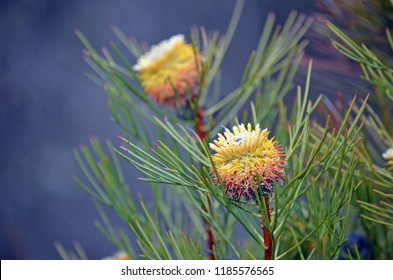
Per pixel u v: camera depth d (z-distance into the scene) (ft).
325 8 2.42
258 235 1.98
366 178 2.08
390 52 2.38
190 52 2.53
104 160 2.34
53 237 8.31
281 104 2.22
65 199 8.41
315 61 2.46
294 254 2.20
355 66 2.44
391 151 2.10
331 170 2.15
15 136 8.70
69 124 8.79
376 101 2.42
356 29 2.39
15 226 8.35
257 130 1.96
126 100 2.48
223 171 1.93
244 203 1.94
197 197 2.33
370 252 2.20
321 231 1.96
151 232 2.31
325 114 2.24
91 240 8.24
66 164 8.55
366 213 2.14
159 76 2.51
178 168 1.91
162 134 2.48
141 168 1.95
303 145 1.92
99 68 2.58
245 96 2.52
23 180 8.53
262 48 2.48
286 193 2.04
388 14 2.36
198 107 2.49
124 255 2.50
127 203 2.38
